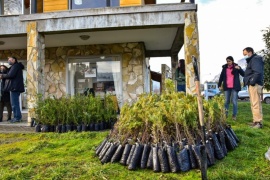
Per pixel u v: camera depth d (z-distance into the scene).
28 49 6.97
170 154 2.86
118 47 9.48
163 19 6.64
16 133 5.41
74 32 7.24
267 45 9.35
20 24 7.18
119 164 3.10
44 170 3.01
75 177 2.79
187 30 6.52
